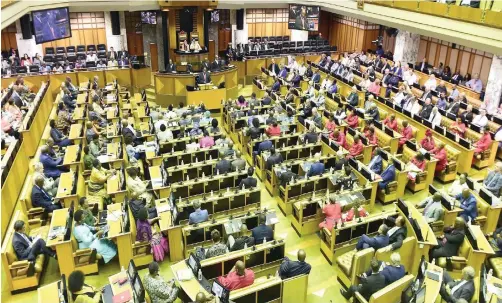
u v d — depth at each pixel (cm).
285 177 1223
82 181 1235
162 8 2270
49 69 2177
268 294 834
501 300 795
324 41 2888
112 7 2230
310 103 1805
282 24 3128
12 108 1617
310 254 1089
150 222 1048
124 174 1220
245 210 1191
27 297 931
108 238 969
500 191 1246
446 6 1703
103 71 2198
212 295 787
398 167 1305
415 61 2494
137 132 1577
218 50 3000
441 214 1088
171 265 970
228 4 2528
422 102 1819
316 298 947
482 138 1455
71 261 957
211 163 1316
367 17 2222
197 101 2006
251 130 1518
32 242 972
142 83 2281
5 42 2575
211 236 997
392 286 807
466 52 2211
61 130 1641
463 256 977
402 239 968
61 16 2095
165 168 1249
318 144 1480
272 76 2338
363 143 1475
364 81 2141
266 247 934
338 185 1227
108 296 797
